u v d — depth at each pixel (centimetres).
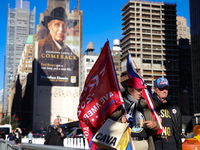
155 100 411
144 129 335
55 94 12238
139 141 330
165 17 12594
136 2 12469
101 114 291
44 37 12619
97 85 301
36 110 11856
